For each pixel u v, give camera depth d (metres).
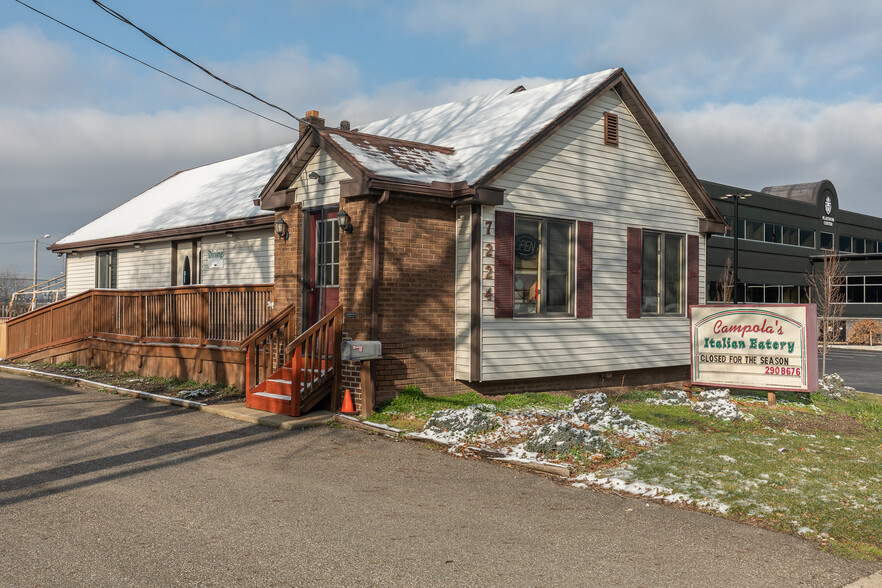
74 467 8.10
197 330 14.58
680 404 13.15
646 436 9.72
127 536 5.80
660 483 7.48
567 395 13.80
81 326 17.95
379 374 11.45
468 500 7.00
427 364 12.08
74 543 5.62
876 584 5.07
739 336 13.77
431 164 12.83
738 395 15.24
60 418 11.18
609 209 14.46
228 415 11.31
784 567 5.36
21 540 5.68
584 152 13.98
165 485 7.37
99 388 14.36
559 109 13.56
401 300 11.76
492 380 12.45
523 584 4.95
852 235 64.38
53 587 4.77
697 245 16.48
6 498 6.85
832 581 5.11
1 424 10.66
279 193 13.15
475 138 14.20
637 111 14.88
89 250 23.62
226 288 13.98
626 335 14.73
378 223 11.48
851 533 6.08
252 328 13.49
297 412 10.87
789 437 10.10
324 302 12.56
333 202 12.20
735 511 6.66
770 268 54.00
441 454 8.97
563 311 13.65
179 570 5.09
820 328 45.12
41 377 16.34
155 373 15.52
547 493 7.30
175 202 21.86
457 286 12.46
